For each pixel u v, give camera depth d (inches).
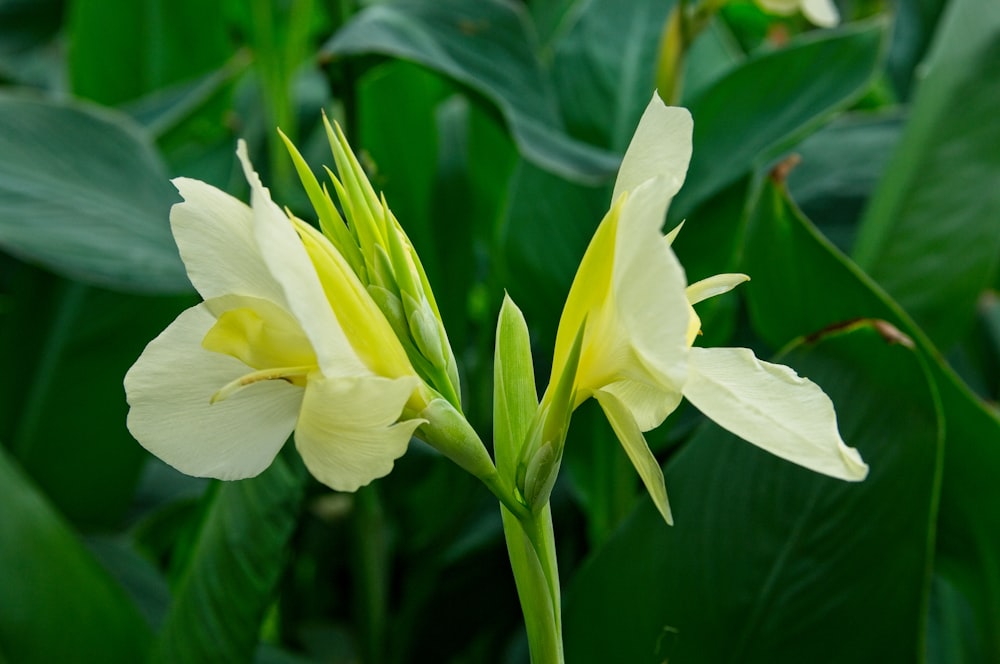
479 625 41.0
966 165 33.9
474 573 41.1
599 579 29.4
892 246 34.5
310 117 50.4
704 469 28.9
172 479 44.8
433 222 39.5
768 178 30.6
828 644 27.9
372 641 37.3
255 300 22.2
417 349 22.8
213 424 22.8
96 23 49.6
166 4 49.7
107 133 36.9
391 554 43.1
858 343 28.3
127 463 38.9
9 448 38.7
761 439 22.0
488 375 40.2
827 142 43.5
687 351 21.0
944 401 29.4
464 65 35.8
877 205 35.0
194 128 47.0
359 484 22.0
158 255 34.3
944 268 34.1
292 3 40.3
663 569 28.8
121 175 36.4
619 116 42.0
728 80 37.5
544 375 39.7
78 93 51.3
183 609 29.3
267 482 29.0
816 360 28.8
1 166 34.1
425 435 22.7
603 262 22.4
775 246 31.1
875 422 28.0
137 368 22.8
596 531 37.8
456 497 39.1
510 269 39.2
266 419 22.8
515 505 23.2
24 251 32.6
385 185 39.9
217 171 41.4
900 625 27.6
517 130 33.8
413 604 39.9
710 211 36.4
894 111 44.4
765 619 28.1
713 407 22.2
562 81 43.0
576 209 38.5
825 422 22.0
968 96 34.2
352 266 23.0
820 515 28.1
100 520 39.1
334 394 21.5
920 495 27.5
